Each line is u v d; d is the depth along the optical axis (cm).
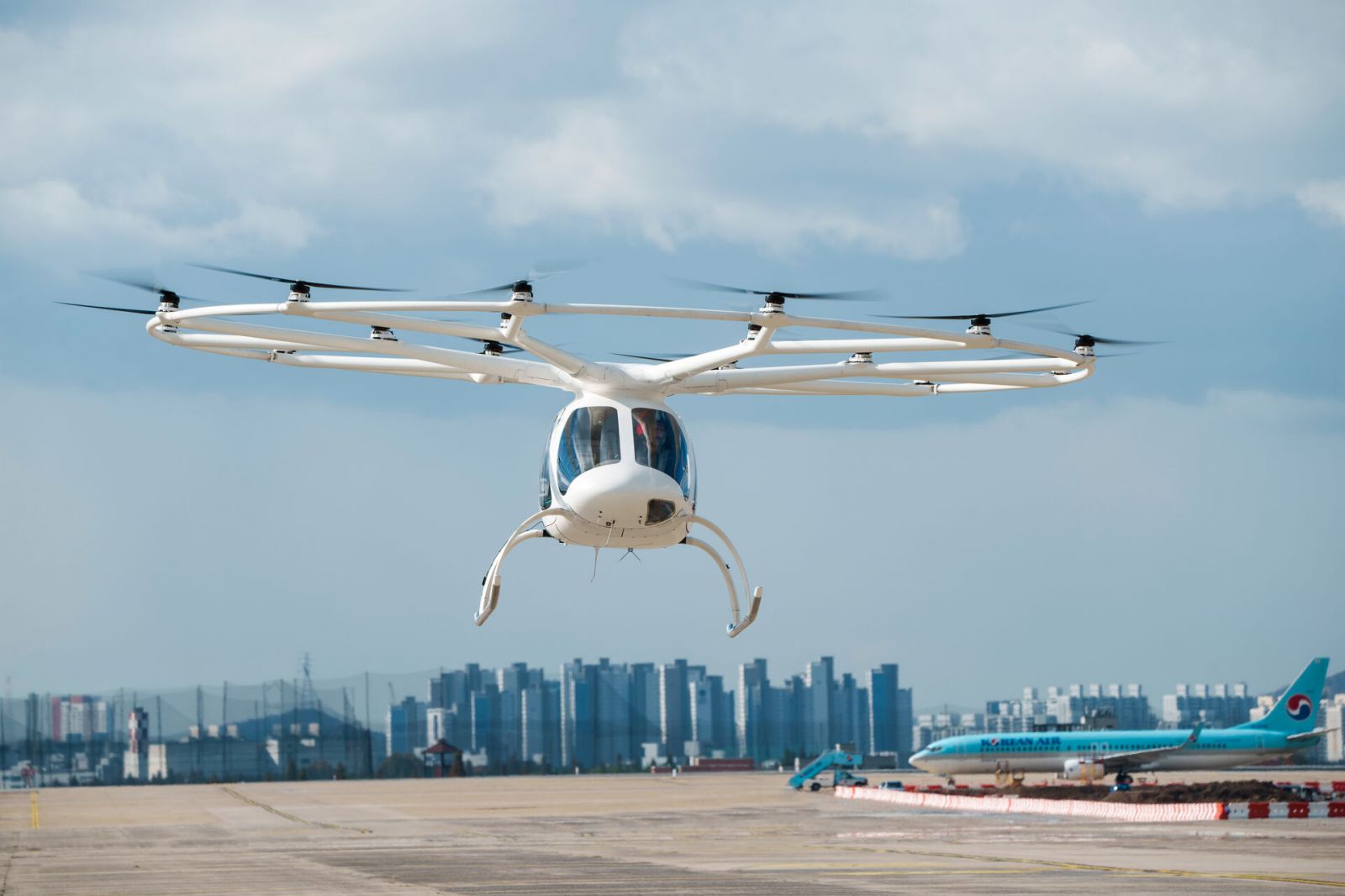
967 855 6969
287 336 5562
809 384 6744
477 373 6056
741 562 5797
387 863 6981
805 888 5312
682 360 5647
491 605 5800
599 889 5394
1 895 5578
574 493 5438
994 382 6825
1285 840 7706
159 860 7438
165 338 6034
